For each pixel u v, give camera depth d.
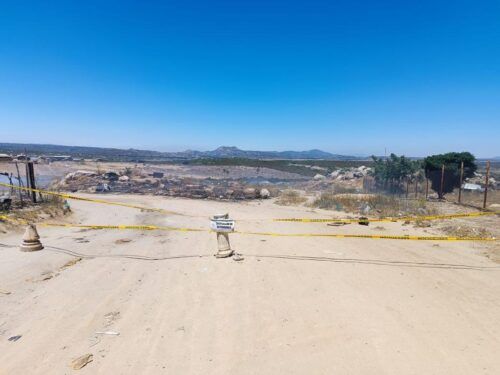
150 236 11.59
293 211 18.69
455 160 22.81
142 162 80.75
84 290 6.42
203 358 4.24
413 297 5.95
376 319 5.14
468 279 6.84
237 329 4.91
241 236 11.05
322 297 5.95
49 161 62.62
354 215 16.66
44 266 7.85
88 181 33.72
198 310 5.51
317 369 4.00
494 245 9.53
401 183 25.75
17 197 16.73
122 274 7.30
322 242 10.17
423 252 8.98
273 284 6.57
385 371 3.94
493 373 3.88
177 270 7.49
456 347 4.40
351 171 41.31
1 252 8.99
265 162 76.50
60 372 4.02
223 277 6.96
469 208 17.22
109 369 4.05
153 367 4.08
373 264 7.86
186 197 26.97
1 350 4.48
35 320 5.26
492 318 5.17
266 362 4.14
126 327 5.02
